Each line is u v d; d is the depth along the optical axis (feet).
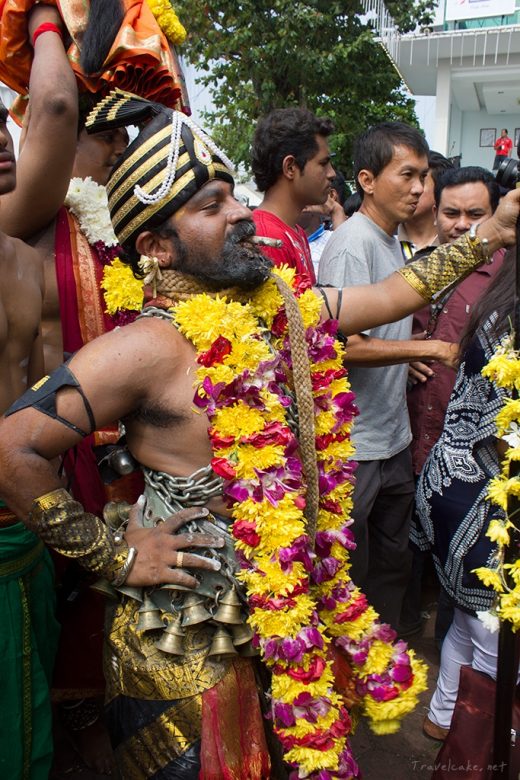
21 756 5.61
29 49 7.04
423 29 41.98
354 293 5.78
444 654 7.20
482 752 5.90
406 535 9.14
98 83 6.75
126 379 4.38
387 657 5.19
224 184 4.65
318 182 8.80
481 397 5.86
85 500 6.76
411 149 8.25
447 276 5.68
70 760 7.45
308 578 4.66
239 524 4.48
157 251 4.75
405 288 5.73
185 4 36.06
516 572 5.07
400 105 45.16
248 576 4.49
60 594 6.79
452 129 53.11
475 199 9.81
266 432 4.48
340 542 5.20
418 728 8.06
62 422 4.31
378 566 9.23
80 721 7.20
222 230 4.59
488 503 5.86
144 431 4.67
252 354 4.54
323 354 5.16
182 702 4.60
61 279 6.99
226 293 4.84
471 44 40.78
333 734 4.40
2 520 5.48
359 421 8.23
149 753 4.68
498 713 5.37
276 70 36.50
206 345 4.50
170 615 4.62
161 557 4.50
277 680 4.45
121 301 5.65
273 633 4.39
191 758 4.55
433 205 11.62
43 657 6.15
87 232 7.09
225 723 4.58
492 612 5.27
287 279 5.33
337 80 37.35
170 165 4.51
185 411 4.53
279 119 8.63
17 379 5.80
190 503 4.68
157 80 6.59
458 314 9.32
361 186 8.61
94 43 6.47
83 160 7.48
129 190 4.64
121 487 5.35
